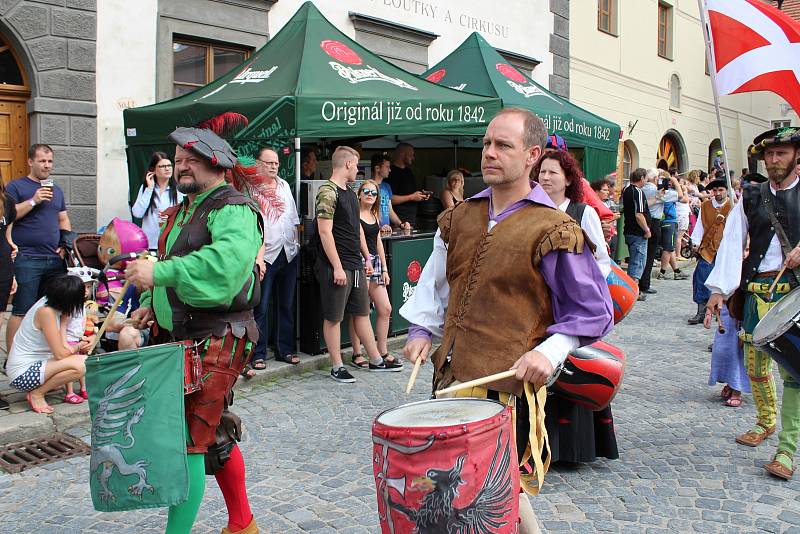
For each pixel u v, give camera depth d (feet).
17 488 12.66
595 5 54.75
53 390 16.87
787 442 13.23
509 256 7.80
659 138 65.21
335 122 19.99
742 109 80.38
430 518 6.56
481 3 42.91
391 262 23.66
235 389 18.66
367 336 20.35
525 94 28.91
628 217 34.83
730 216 14.19
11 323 19.48
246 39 31.04
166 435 8.25
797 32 17.79
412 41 38.55
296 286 21.25
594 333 7.64
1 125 25.36
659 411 17.08
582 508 11.89
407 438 6.51
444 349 8.23
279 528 11.17
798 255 13.11
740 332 14.71
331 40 23.11
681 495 12.38
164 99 28.66
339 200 19.16
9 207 17.97
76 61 26.20
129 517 11.62
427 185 32.45
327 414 16.76
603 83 56.39
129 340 15.26
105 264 19.15
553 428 13.00
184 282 8.52
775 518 11.50
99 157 27.07
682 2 67.87
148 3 27.91
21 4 24.84
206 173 9.21
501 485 6.79
